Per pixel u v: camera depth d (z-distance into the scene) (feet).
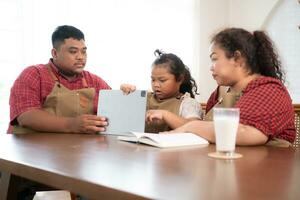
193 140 3.72
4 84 7.97
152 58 9.98
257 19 11.65
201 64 11.19
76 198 3.50
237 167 2.54
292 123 4.16
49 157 3.00
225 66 4.38
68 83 6.15
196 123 4.09
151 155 3.05
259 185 2.04
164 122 5.03
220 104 4.91
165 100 5.83
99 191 2.10
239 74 4.40
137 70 9.76
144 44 9.90
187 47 10.87
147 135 3.76
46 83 5.87
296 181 2.14
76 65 6.03
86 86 6.30
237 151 3.32
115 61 9.39
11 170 2.89
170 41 10.48
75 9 8.75
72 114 5.59
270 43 4.52
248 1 11.84
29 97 5.57
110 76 9.33
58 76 6.11
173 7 10.53
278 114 3.89
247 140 3.63
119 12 9.44
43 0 8.33
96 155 3.07
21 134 4.78
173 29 10.53
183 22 10.77
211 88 11.41
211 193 1.88
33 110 5.31
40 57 8.32
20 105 5.46
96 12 9.07
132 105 4.68
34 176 2.64
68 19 8.66
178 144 3.59
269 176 2.26
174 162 2.73
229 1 12.05
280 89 4.11
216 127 3.06
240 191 1.92
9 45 8.00
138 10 9.79
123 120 4.71
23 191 4.28
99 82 6.58
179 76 5.86
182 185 2.04
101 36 9.16
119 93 4.82
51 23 8.43
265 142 3.75
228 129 3.01
